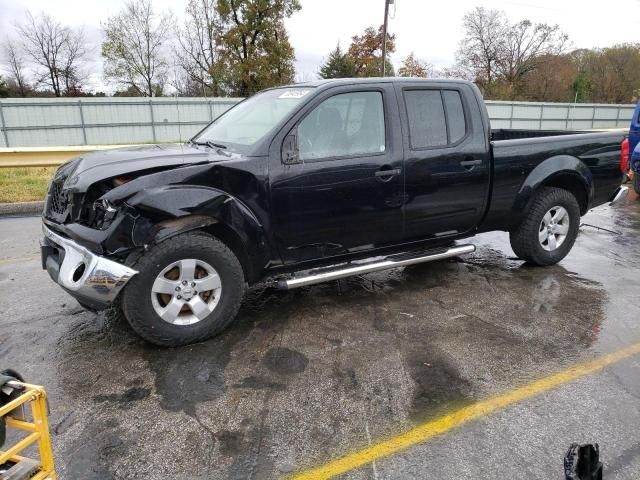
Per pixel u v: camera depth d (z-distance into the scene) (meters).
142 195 3.18
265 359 3.38
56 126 27.33
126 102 28.25
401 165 4.10
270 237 3.73
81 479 2.30
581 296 4.46
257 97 4.57
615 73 51.72
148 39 42.59
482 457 2.43
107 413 2.79
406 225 4.29
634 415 2.74
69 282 3.27
